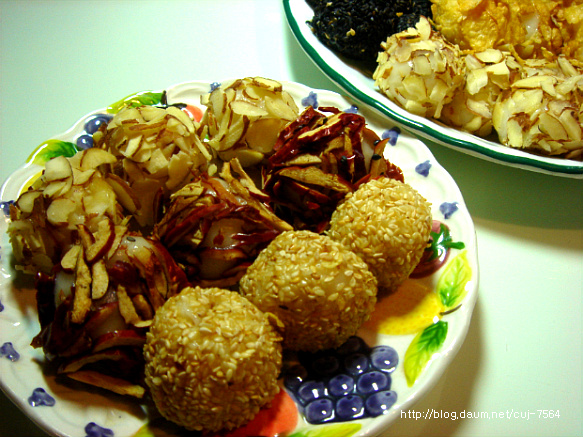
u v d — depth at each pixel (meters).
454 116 0.28
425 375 0.19
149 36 0.36
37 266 0.21
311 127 0.23
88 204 0.21
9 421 0.20
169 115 0.23
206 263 0.20
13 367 0.19
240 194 0.21
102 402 0.19
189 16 0.37
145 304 0.19
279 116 0.23
